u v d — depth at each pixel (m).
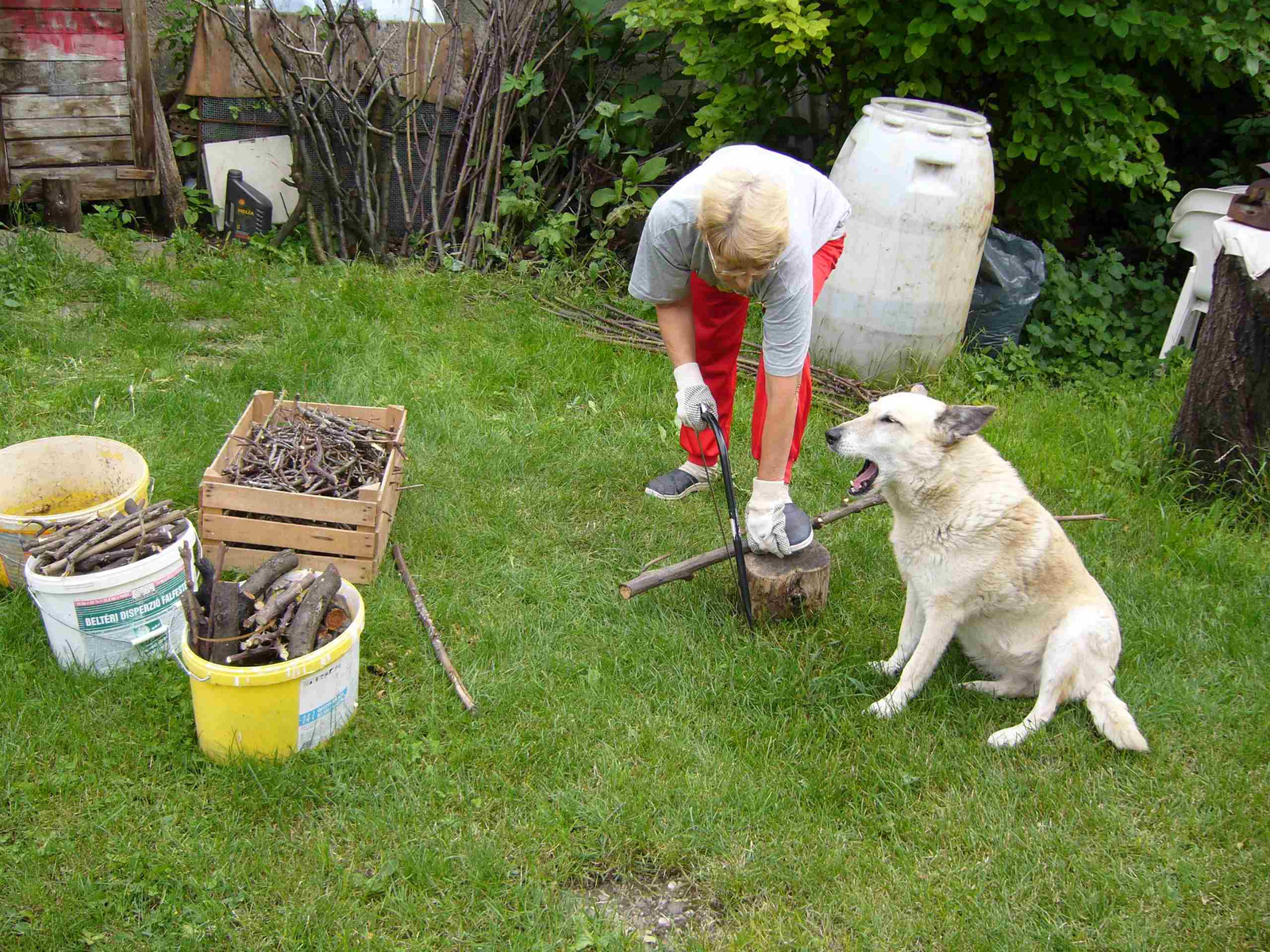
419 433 5.02
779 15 6.10
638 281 3.79
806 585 3.90
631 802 3.06
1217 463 5.07
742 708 3.53
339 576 3.28
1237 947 2.71
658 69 7.66
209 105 7.17
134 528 3.44
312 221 7.07
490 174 7.29
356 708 3.31
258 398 4.44
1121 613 4.13
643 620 3.90
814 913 2.79
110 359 5.41
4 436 4.52
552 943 2.64
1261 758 3.40
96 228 6.84
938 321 6.02
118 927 2.58
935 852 3.00
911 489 3.43
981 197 5.82
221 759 3.05
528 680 3.54
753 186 3.04
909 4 6.31
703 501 4.76
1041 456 5.34
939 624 3.50
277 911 2.66
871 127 5.91
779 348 3.54
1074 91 6.24
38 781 2.94
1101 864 2.96
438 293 6.59
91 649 3.28
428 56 7.30
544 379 5.77
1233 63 6.61
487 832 2.94
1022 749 3.40
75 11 6.57
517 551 4.29
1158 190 6.87
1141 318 6.93
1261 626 4.08
